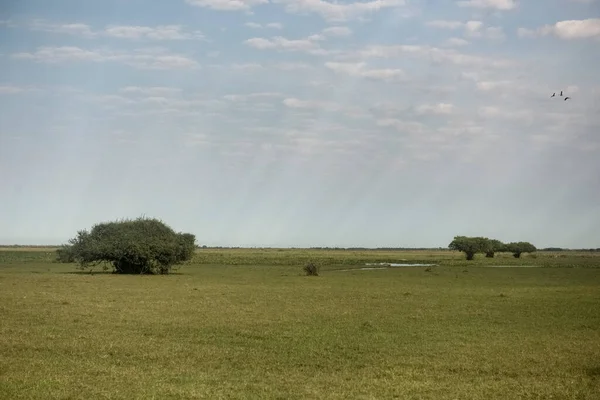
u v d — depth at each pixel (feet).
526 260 476.13
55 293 155.12
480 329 101.24
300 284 204.54
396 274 277.03
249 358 76.02
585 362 75.46
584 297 159.63
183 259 278.87
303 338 90.58
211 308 126.82
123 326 100.37
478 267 356.59
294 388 61.41
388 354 79.56
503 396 59.47
